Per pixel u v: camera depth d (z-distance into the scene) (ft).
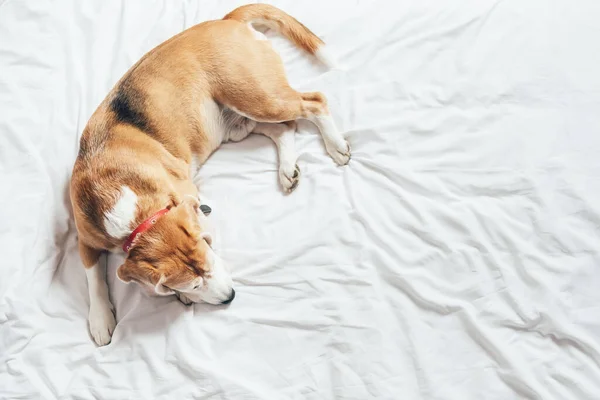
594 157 6.85
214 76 7.08
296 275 6.65
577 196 6.62
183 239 6.05
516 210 6.70
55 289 6.93
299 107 7.28
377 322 6.31
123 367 6.39
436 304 6.29
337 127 7.52
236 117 7.61
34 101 7.75
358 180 7.15
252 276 6.72
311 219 6.93
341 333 6.30
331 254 6.70
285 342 6.35
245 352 6.35
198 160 7.48
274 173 7.39
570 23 7.70
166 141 6.93
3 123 7.52
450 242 6.57
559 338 6.00
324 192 7.07
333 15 8.17
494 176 6.90
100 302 6.74
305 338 6.35
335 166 7.30
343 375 6.10
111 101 6.86
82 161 6.61
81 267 7.08
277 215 7.04
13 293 6.65
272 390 6.13
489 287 6.33
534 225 6.59
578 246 6.39
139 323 6.61
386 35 7.89
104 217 6.23
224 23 7.35
